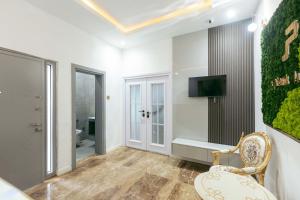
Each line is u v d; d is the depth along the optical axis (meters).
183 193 2.20
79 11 2.56
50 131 2.65
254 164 1.78
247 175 1.61
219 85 3.00
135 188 2.32
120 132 4.37
